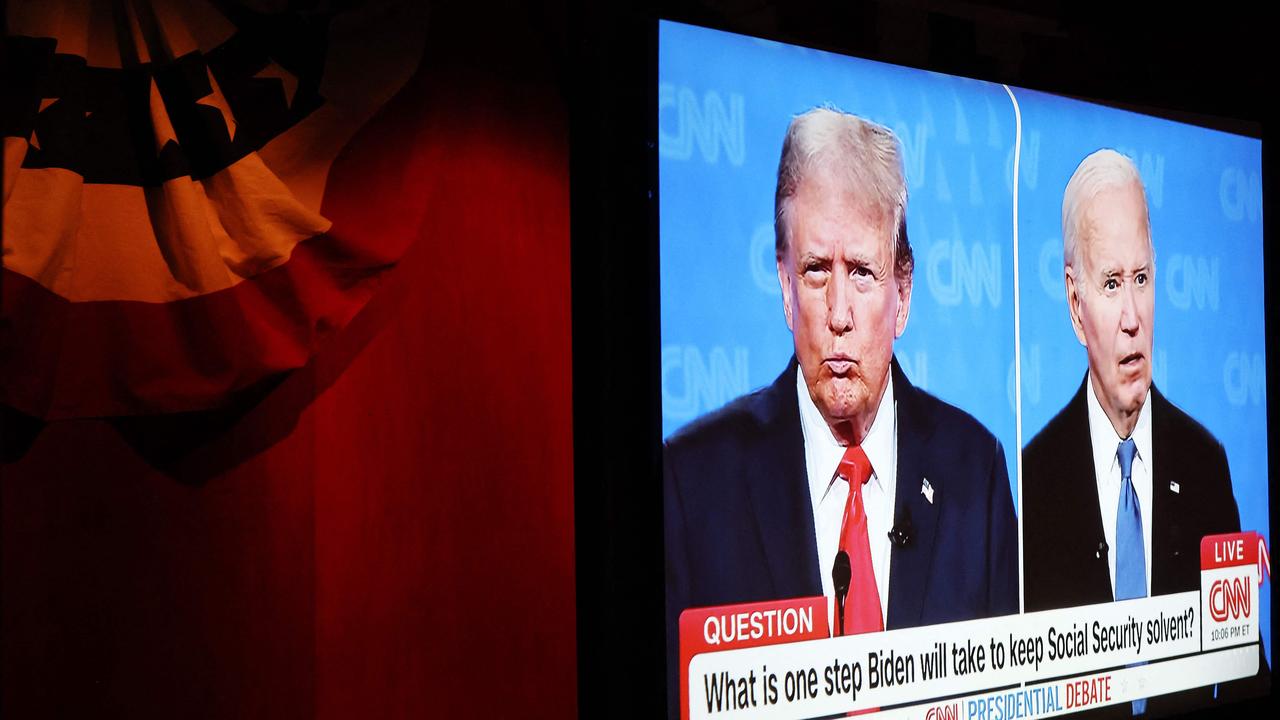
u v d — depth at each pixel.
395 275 2.15
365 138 2.09
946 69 2.58
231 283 1.90
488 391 2.23
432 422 2.18
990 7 2.76
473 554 2.21
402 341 2.15
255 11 1.97
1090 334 2.78
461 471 2.20
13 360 1.75
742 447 2.26
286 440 2.04
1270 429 3.13
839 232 2.39
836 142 2.40
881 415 2.43
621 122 2.20
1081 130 2.80
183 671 1.96
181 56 1.88
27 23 1.78
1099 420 2.78
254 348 1.91
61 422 1.89
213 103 1.89
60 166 1.78
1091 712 2.72
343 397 2.09
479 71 2.25
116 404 1.83
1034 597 2.63
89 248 1.82
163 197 1.85
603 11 2.20
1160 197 2.94
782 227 2.33
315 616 2.06
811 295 2.35
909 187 2.50
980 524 2.55
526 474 2.27
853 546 2.38
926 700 2.46
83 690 1.89
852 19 2.55
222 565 1.99
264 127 1.97
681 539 2.18
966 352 2.56
